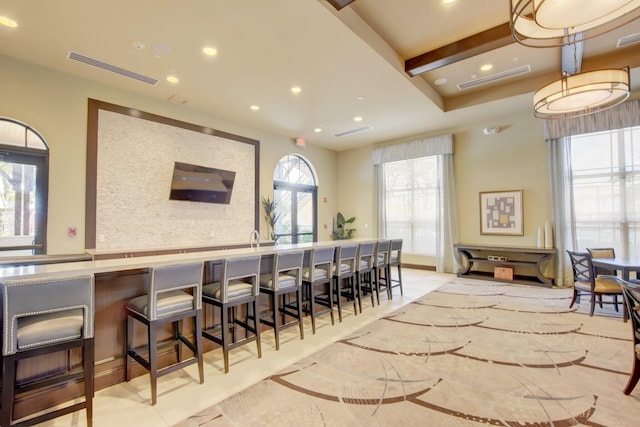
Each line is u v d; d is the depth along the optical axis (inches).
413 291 208.8
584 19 81.9
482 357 108.6
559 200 219.5
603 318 149.3
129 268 84.2
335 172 352.2
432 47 164.2
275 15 119.8
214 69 161.8
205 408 80.4
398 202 310.5
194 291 93.1
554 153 222.7
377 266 179.2
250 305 127.6
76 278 71.2
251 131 259.1
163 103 202.2
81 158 168.6
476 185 262.2
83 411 80.5
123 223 183.0
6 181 150.7
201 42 137.3
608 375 95.2
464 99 224.4
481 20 144.0
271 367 102.7
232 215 241.4
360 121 249.8
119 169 182.1
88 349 72.8
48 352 68.7
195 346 95.7
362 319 151.8
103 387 89.8
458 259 262.4
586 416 75.3
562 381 91.9
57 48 141.6
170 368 86.7
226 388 90.0
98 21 122.1
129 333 94.2
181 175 204.2
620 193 204.4
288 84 180.5
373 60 155.2
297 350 116.1
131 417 77.0
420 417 75.6
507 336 127.5
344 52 147.5
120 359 93.5
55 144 160.6
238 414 77.8
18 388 69.0
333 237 340.5
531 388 88.2
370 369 100.7
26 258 108.6
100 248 173.5
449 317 153.2
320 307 162.1
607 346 116.6
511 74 194.1
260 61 154.3
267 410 79.3
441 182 277.4
